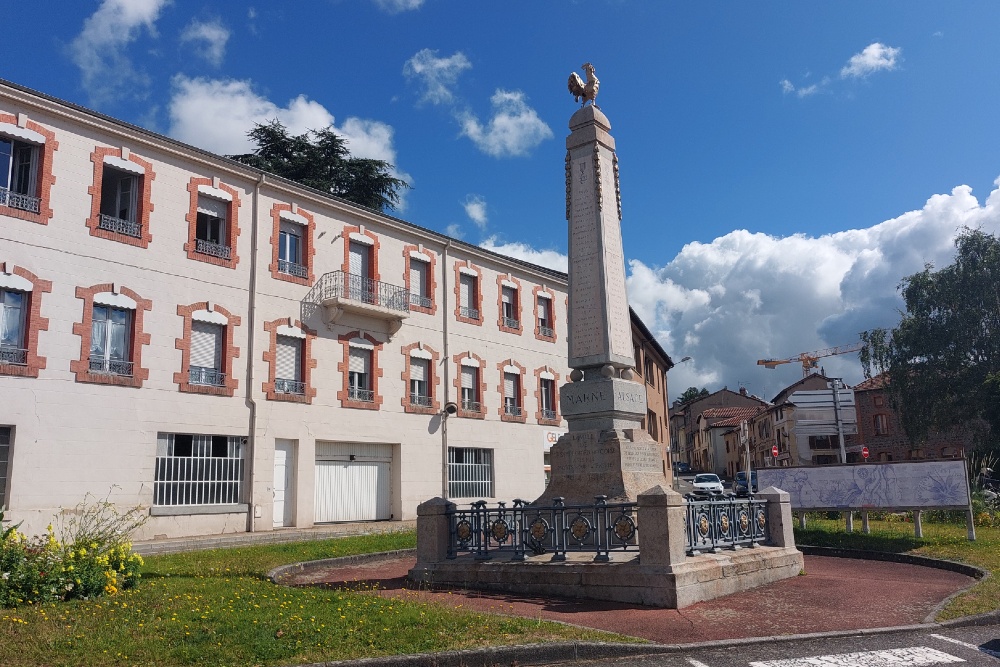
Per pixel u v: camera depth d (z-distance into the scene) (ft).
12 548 31.71
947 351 151.33
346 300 85.97
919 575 44.57
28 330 63.10
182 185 75.20
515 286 114.21
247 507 76.28
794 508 63.10
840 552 56.13
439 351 100.07
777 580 41.24
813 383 258.98
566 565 35.99
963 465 57.72
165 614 29.53
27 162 65.62
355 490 88.63
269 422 79.30
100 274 68.03
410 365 96.37
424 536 41.32
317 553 53.78
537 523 38.42
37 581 31.24
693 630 29.17
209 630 26.78
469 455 103.55
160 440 71.15
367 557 53.88
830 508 61.72
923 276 156.46
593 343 45.68
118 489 66.85
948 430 157.69
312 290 85.51
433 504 41.34
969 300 151.02
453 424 100.53
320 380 85.05
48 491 62.49
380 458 92.12
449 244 103.09
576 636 26.66
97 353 67.72
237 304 78.33
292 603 32.04
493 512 39.91
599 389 44.55
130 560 36.83
